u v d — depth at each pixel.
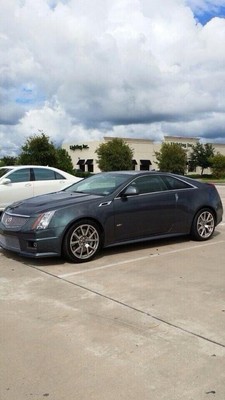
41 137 43.66
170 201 7.42
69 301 4.66
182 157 65.38
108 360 3.33
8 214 6.66
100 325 3.99
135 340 3.67
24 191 11.30
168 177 7.66
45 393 2.88
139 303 4.57
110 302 4.61
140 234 7.10
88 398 2.82
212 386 2.96
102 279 5.48
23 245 6.27
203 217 7.90
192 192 7.78
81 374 3.12
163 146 67.38
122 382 3.01
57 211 6.25
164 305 4.50
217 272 5.75
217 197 8.19
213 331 3.84
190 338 3.70
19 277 5.62
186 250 7.12
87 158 74.44
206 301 4.61
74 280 5.45
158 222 7.29
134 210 6.96
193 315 4.21
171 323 4.02
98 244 6.57
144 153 75.88
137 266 6.12
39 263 6.35
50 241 6.14
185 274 5.67
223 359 3.33
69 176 12.34
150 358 3.35
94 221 6.52
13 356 3.41
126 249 7.24
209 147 74.06
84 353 3.45
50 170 12.04
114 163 62.12
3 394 2.87
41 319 4.16
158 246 7.45
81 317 4.20
